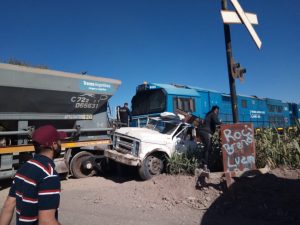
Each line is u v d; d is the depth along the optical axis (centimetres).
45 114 952
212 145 862
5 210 262
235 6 642
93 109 1067
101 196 749
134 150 939
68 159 1014
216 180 696
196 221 563
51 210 239
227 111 1677
